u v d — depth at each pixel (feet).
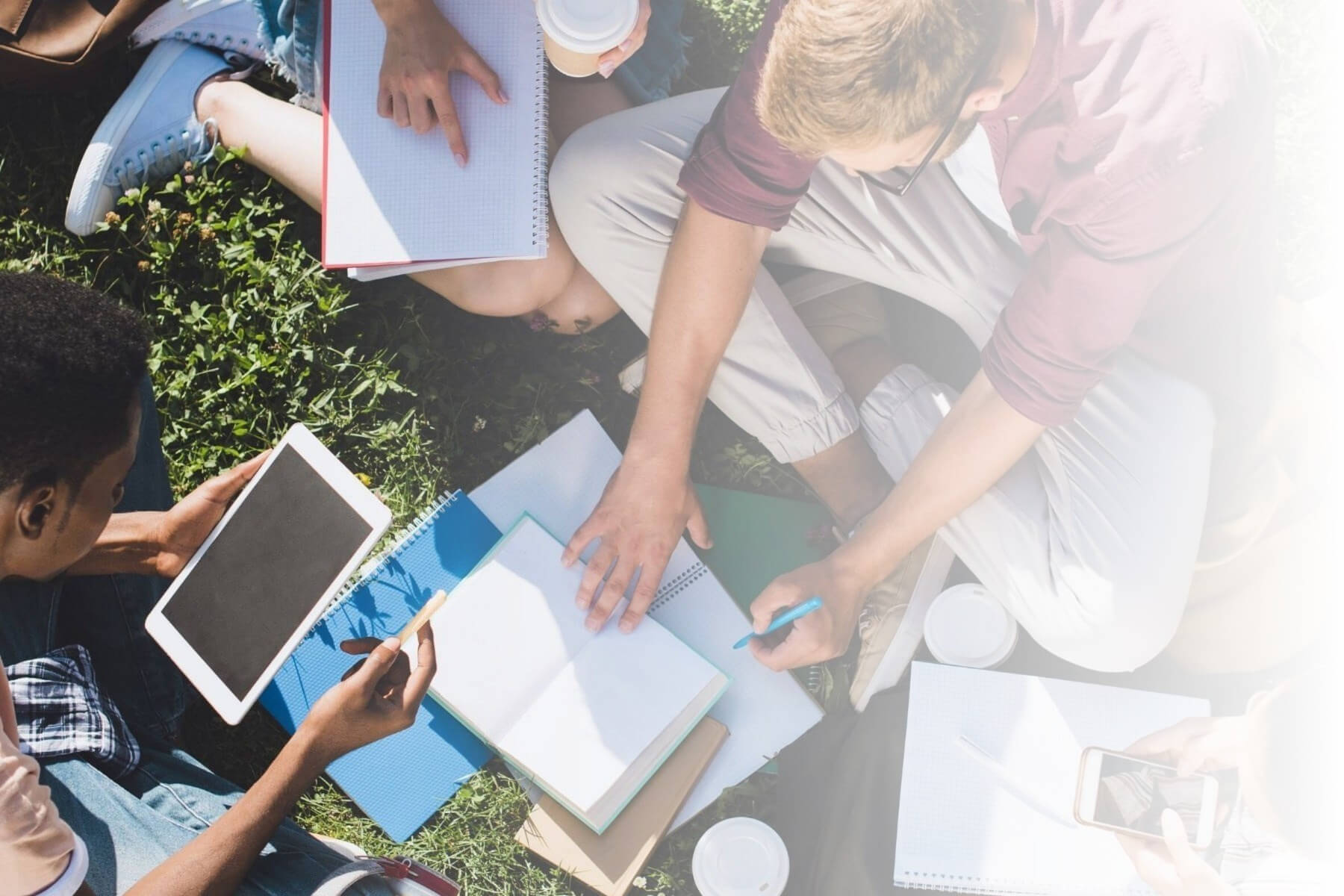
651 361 7.23
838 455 7.80
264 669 6.54
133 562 6.86
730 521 8.25
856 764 7.57
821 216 7.39
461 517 8.05
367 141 7.37
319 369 8.46
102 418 5.15
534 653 7.57
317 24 7.84
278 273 8.51
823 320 8.11
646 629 7.61
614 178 7.26
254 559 6.61
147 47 8.75
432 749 7.80
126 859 6.10
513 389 8.45
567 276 8.07
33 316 4.94
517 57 7.32
